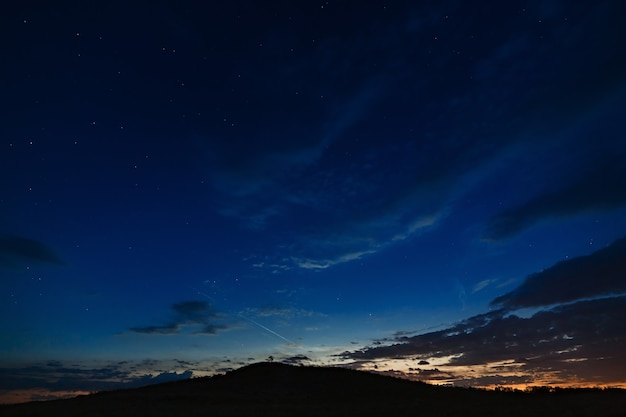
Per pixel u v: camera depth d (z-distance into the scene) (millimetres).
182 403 39656
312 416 31500
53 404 39031
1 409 36344
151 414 32281
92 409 35062
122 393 46844
